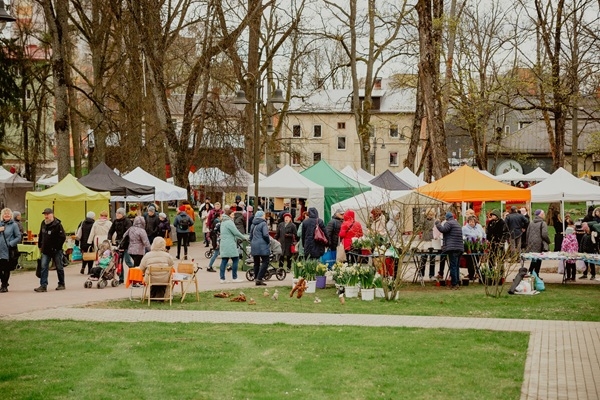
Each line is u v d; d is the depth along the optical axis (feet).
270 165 167.73
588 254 70.64
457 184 84.69
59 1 111.65
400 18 146.51
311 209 73.10
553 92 119.03
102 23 130.00
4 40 105.09
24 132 144.97
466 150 234.58
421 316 52.13
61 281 65.62
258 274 70.13
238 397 29.55
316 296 63.36
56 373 33.83
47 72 136.67
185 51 136.26
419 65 103.60
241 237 72.84
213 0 123.24
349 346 40.24
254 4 128.57
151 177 121.60
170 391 30.55
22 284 70.23
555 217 98.43
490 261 70.85
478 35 157.58
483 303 59.41
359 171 132.77
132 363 35.91
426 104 102.83
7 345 40.65
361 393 30.14
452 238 69.31
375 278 62.23
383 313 53.72
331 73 157.28
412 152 141.59
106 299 59.98
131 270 58.13
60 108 112.98
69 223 98.89
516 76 141.49
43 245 64.39
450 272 70.74
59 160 112.78
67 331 45.16
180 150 128.36
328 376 33.17
